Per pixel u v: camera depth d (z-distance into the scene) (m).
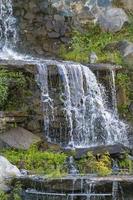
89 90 11.72
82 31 13.93
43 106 10.97
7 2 13.54
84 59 13.10
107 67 12.16
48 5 13.62
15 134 10.38
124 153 10.64
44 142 10.58
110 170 9.96
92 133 11.46
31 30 13.47
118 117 12.07
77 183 9.02
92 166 9.94
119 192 9.12
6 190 8.90
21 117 10.66
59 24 13.60
